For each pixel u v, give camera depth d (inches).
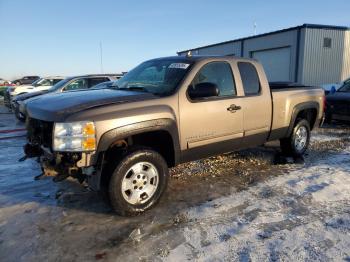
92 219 154.1
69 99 156.9
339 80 904.3
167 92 167.5
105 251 128.5
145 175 157.6
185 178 208.4
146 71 195.5
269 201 172.4
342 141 319.3
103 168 149.9
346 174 213.5
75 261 122.3
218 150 190.5
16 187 196.9
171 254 126.0
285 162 242.4
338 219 152.4
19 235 140.1
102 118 141.3
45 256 125.3
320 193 181.8
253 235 138.9
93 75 497.0
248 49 1037.2
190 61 181.9
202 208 164.9
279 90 226.1
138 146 156.6
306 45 844.6
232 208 164.6
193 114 170.9
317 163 240.5
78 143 137.1
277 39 924.6
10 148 311.1
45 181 206.7
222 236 138.4
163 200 174.7
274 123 220.4
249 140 207.2
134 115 148.9
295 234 139.3
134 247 131.0
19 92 697.6
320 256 123.9
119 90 179.0
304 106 244.1
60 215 158.4
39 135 160.1
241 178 208.2
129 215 154.8
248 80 204.2
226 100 186.5
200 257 124.0
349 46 901.2
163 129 158.2
